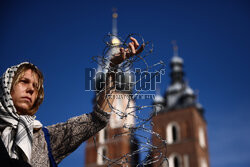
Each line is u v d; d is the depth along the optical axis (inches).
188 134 2161.7
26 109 87.0
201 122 2337.6
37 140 86.9
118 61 90.7
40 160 84.1
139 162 86.5
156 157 85.8
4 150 73.4
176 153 2117.4
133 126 86.0
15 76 86.7
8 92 83.4
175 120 2217.0
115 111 88.5
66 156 94.8
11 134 83.0
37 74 91.0
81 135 93.1
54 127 94.3
